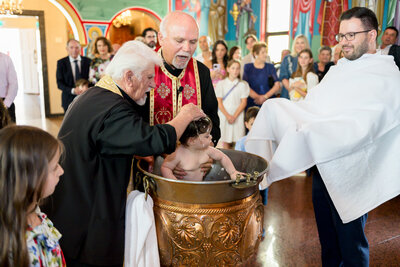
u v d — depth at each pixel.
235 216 1.39
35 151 0.99
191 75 1.85
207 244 1.37
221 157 1.69
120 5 8.38
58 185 1.41
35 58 11.12
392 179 1.66
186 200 1.36
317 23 6.52
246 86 4.47
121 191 1.44
